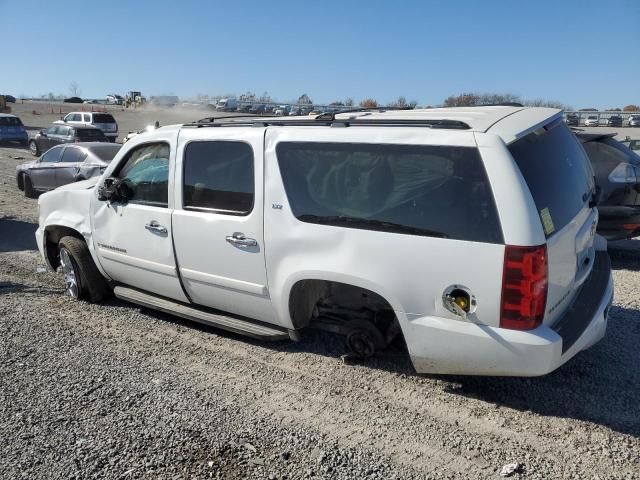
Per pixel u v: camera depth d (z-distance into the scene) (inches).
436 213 131.6
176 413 142.6
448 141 131.9
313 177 150.6
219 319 181.2
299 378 160.4
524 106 168.4
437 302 132.5
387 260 137.4
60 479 118.4
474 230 126.7
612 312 207.3
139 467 121.6
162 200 186.4
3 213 441.1
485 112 152.9
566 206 141.6
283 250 154.7
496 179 125.3
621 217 281.6
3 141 1136.8
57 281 256.5
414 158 135.9
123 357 175.8
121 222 199.0
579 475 116.9
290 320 161.5
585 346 140.1
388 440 130.4
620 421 135.4
